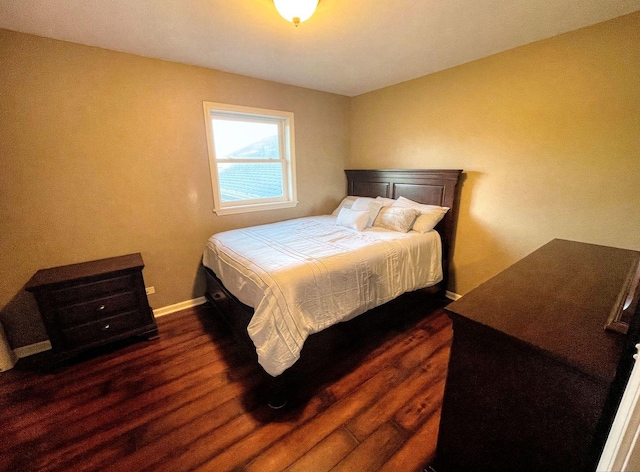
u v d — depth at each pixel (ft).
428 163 9.77
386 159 11.22
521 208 7.70
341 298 6.03
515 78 7.30
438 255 8.66
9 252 6.47
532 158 7.30
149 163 7.93
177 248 8.85
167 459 4.29
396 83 10.19
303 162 11.30
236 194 10.14
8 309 6.59
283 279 5.33
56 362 6.22
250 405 5.27
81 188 7.09
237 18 5.60
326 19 5.70
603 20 5.83
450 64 8.36
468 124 8.46
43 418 5.02
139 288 7.13
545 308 3.21
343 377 5.94
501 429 2.98
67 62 6.52
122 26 5.82
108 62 6.98
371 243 7.41
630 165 5.92
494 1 5.12
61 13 5.26
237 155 9.96
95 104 6.97
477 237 8.77
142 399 5.43
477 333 2.94
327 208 12.55
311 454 4.34
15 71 6.03
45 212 6.74
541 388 2.59
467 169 8.70
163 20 5.61
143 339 7.41
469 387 3.16
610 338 2.60
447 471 3.67
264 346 4.95
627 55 5.68
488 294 3.60
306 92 10.77
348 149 12.70
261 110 9.73
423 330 7.72
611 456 1.70
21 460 4.30
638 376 1.60
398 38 6.58
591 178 6.45
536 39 6.72
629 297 2.81
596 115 6.21
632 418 1.54
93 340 6.70
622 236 6.19
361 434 4.66
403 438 4.58
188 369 6.28
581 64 6.26
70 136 6.79
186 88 8.18
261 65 8.27
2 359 6.24
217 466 4.18
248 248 7.25
